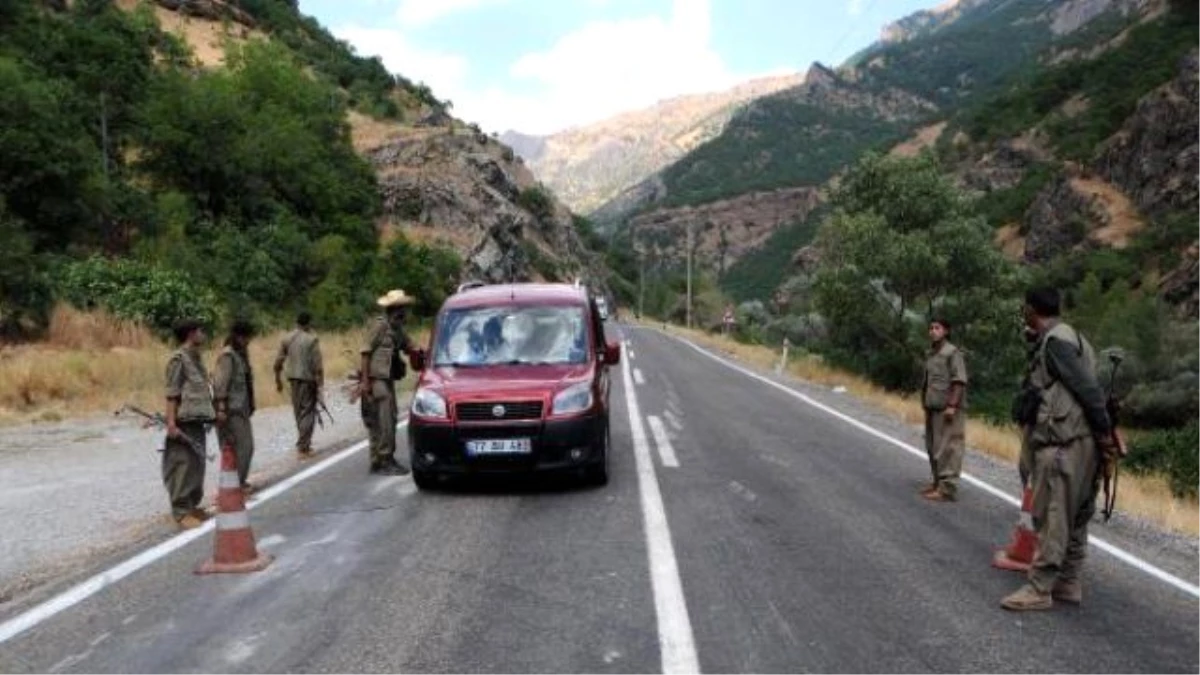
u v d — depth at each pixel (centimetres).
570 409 902
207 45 8938
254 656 499
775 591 609
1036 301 603
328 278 4159
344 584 628
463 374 954
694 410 1688
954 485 927
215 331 2875
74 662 496
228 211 4738
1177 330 3953
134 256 3562
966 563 688
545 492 928
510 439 887
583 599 589
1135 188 8325
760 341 5519
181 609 580
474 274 5784
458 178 6762
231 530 673
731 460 1135
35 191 3384
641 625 541
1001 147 12838
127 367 1962
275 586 626
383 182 6291
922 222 2781
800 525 799
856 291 2769
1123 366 3722
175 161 4681
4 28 5434
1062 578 604
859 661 489
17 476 1086
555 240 10131
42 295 2400
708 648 506
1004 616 568
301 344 1189
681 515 827
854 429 1477
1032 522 615
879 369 2780
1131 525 875
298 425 1191
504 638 521
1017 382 2706
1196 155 7706
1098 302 5909
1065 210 8919
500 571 653
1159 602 607
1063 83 13212
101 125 4753
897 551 718
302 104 6153
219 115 4816
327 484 987
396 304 1059
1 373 1758
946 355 942
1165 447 2378
